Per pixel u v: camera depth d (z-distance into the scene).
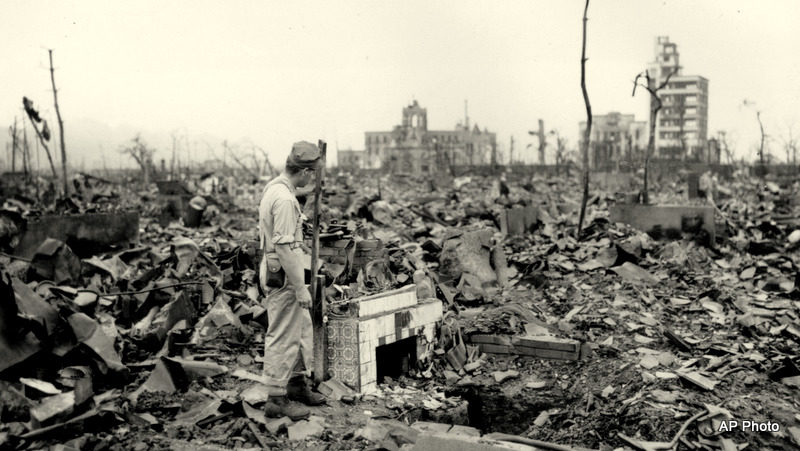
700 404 5.77
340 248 8.39
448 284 9.48
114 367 5.75
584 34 14.66
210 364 6.16
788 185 33.50
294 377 5.71
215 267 8.84
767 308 9.13
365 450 4.93
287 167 5.61
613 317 8.39
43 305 5.75
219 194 28.59
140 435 4.95
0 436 4.54
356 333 6.09
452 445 4.25
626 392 6.29
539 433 6.09
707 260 12.55
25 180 33.66
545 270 10.73
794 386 6.29
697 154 72.88
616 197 23.27
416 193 33.69
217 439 5.02
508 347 7.38
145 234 15.56
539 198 29.52
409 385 6.63
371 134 117.25
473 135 115.44
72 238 11.87
